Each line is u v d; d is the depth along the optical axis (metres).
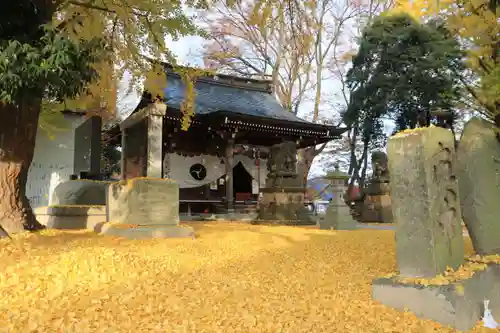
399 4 6.48
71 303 3.50
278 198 13.77
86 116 17.31
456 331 3.03
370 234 9.71
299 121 19.84
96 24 8.08
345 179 12.18
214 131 19.36
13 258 4.75
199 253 6.17
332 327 3.05
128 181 7.98
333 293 3.95
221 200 20.02
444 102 8.18
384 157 17.16
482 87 5.49
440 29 15.58
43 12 6.24
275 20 8.05
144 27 9.35
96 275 4.32
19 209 7.21
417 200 3.59
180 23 9.32
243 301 3.68
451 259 3.72
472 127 4.56
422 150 3.57
